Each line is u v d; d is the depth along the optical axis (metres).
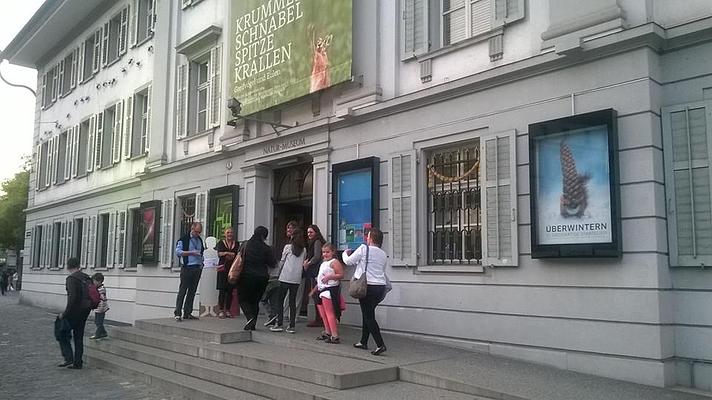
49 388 8.95
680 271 7.09
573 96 7.87
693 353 6.92
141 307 17.00
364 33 10.90
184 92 16.30
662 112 7.30
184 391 8.16
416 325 9.52
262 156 13.12
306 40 11.80
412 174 9.78
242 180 13.86
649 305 6.96
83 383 9.30
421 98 9.68
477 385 6.55
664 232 7.13
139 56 19.31
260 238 10.09
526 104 8.38
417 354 8.27
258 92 12.99
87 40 23.64
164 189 16.72
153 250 16.61
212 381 8.30
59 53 26.39
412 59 10.14
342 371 7.07
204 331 9.95
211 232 14.59
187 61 16.28
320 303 9.22
